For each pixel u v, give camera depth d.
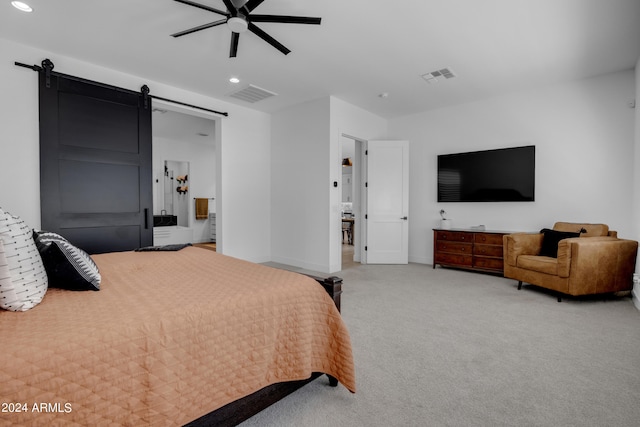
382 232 5.29
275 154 5.26
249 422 1.43
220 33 2.85
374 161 5.28
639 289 2.93
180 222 8.02
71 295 1.35
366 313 2.84
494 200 4.54
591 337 2.32
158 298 1.31
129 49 3.12
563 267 3.04
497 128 4.56
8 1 2.37
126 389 0.98
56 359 0.88
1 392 0.79
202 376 1.16
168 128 6.30
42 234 1.51
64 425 0.87
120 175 3.56
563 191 4.02
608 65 3.50
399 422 1.42
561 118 4.03
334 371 1.60
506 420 1.43
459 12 2.55
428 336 2.35
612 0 2.38
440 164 5.10
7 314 1.11
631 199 3.57
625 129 3.61
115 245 3.52
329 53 3.23
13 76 2.93
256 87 4.08
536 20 2.65
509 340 2.27
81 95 3.30
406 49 3.16
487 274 4.44
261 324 1.35
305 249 4.86
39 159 3.06
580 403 1.55
